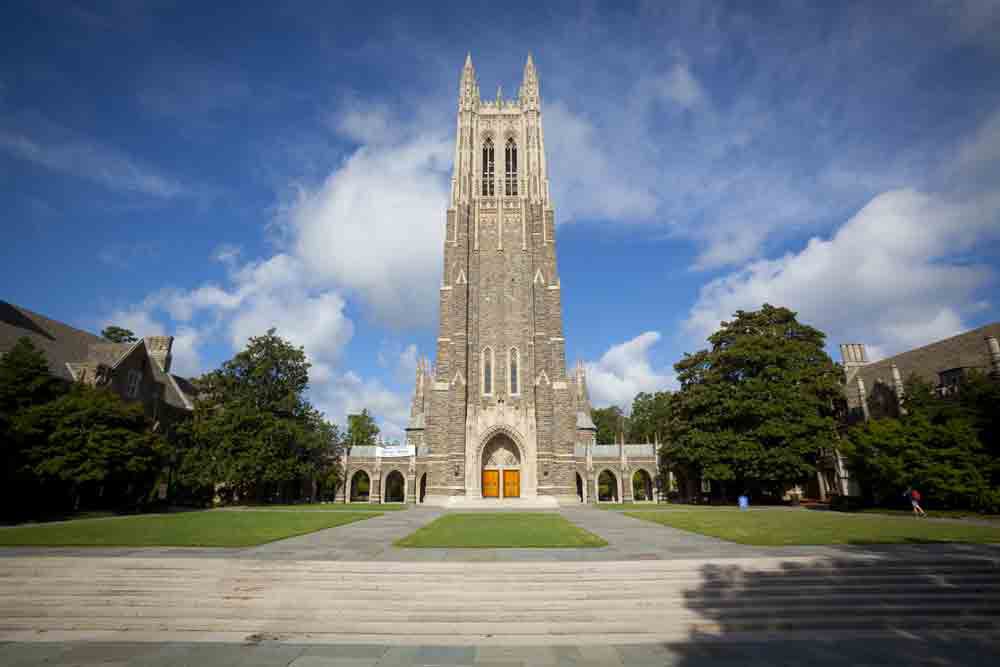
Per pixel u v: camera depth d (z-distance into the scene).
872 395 54.97
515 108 72.31
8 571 16.05
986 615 14.00
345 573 15.84
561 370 60.72
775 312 59.75
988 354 42.81
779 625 13.35
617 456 80.69
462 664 11.03
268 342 66.19
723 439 53.97
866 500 43.94
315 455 70.94
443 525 29.98
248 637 12.76
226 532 24.89
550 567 16.20
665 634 12.95
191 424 58.78
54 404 36.78
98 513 38.34
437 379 60.38
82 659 11.35
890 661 11.20
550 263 64.19
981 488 34.41
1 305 46.25
